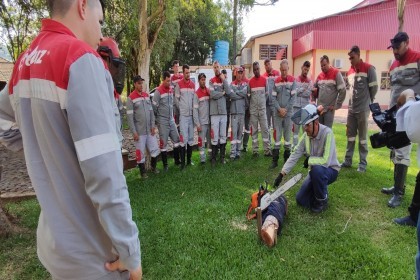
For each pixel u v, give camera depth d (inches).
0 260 122.0
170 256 121.6
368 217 151.9
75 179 44.6
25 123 45.4
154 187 204.7
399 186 163.2
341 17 818.8
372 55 733.3
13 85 48.4
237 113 259.1
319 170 153.2
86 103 40.3
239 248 125.6
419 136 67.4
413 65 162.1
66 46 42.6
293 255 120.0
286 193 184.7
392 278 103.4
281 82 237.8
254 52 840.9
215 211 161.6
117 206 41.6
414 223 141.3
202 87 246.1
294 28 820.6
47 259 47.0
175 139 252.5
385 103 743.7
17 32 446.0
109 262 48.3
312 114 154.6
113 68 95.3
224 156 257.6
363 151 215.5
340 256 119.1
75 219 45.1
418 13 815.7
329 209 160.7
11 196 189.5
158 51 638.5
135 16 431.8
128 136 408.2
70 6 46.9
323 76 232.8
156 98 239.6
